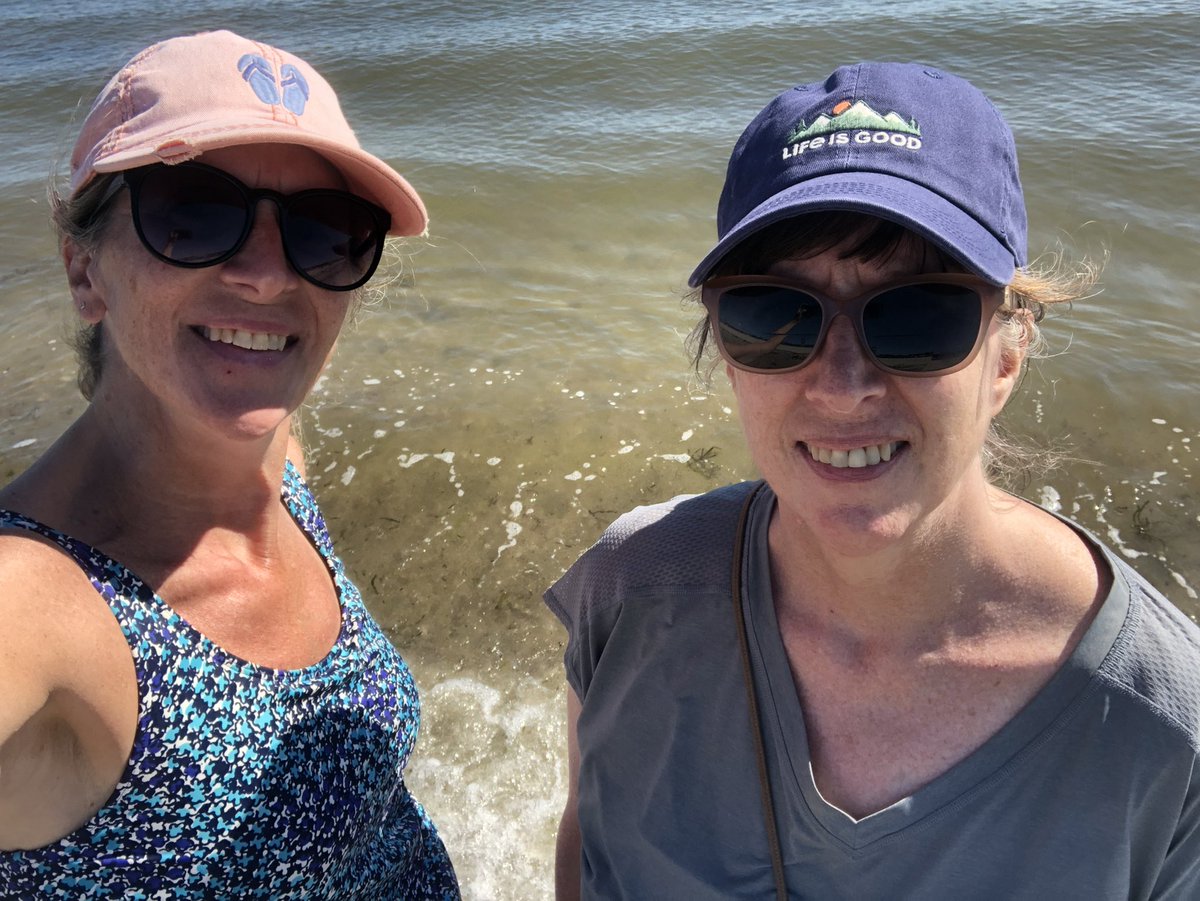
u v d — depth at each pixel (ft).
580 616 2.01
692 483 5.68
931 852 1.59
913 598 1.57
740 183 1.54
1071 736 1.49
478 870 3.75
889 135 1.42
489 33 18.40
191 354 1.73
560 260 9.21
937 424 1.44
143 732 1.61
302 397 1.92
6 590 1.45
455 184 11.19
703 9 19.15
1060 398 6.21
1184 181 10.05
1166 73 13.48
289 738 1.81
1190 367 6.54
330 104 1.82
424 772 4.12
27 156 13.20
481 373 6.87
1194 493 5.36
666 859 1.89
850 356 1.42
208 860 1.69
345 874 1.98
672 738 1.84
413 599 4.99
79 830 1.59
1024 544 1.56
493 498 5.62
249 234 1.72
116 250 1.67
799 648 1.69
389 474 5.84
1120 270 8.29
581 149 12.28
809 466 1.52
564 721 4.31
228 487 1.87
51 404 6.63
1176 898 1.59
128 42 20.84
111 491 1.70
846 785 1.65
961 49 15.23
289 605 1.98
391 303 8.09
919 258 1.42
